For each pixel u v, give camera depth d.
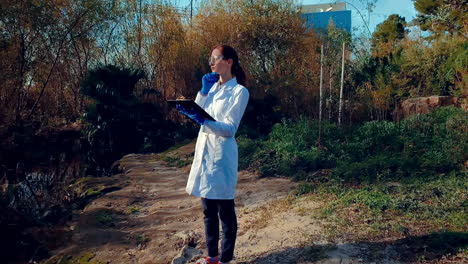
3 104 11.88
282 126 9.96
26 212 5.68
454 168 6.21
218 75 3.38
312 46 15.32
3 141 10.26
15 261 4.48
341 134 8.79
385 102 11.18
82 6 13.07
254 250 3.94
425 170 6.13
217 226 3.40
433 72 12.29
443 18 13.38
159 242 4.52
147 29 14.60
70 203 6.43
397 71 12.25
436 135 8.14
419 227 4.04
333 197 5.25
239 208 5.47
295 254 3.72
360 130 8.87
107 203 6.02
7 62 11.95
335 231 4.09
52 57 13.38
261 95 12.12
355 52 12.74
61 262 4.34
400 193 5.21
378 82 11.66
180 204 5.85
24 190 7.47
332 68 11.02
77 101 14.26
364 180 5.96
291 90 11.64
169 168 8.21
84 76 13.87
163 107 13.18
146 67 14.59
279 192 5.96
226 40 15.12
